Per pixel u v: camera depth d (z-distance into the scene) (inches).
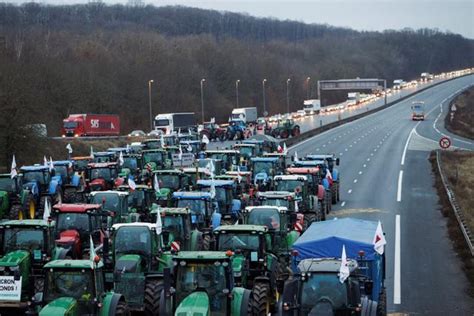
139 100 6737.2
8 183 1878.7
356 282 882.1
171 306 930.1
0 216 1809.8
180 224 1275.8
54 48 7278.5
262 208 1311.5
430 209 2299.5
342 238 1099.9
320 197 2037.4
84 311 892.6
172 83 7288.4
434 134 5305.1
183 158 2532.0
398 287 1378.0
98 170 2282.2
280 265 1184.8
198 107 7564.0
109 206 1528.1
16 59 5152.6
